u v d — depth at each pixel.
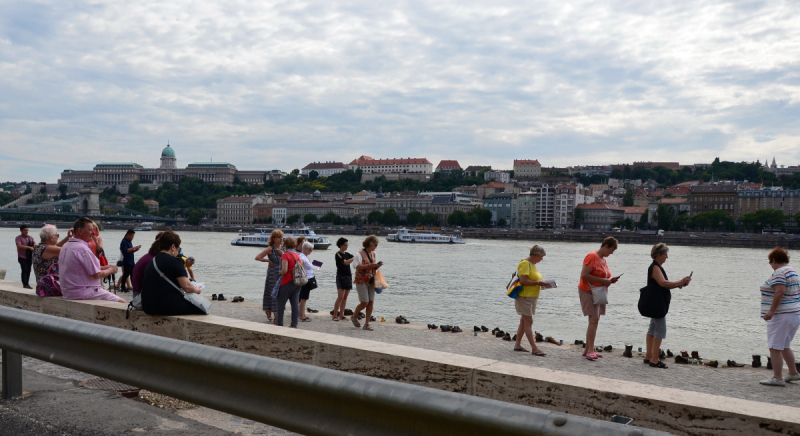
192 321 9.67
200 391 5.00
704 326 37.94
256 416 4.63
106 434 5.53
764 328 37.28
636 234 199.25
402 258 100.44
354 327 17.25
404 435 3.95
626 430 3.23
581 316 39.06
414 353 8.12
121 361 5.62
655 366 12.95
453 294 50.31
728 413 5.91
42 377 7.72
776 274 11.68
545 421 3.42
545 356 13.75
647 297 12.96
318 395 4.27
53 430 5.63
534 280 13.67
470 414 3.63
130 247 25.98
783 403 10.38
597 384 6.82
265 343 9.05
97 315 11.12
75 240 12.01
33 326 6.21
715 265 97.06
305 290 18.62
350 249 137.75
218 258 96.38
